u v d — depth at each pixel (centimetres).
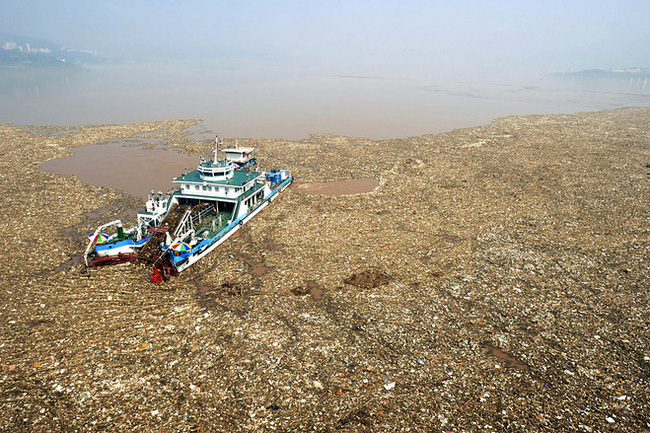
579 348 2312
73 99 13988
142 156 6762
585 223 4088
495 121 10519
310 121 10431
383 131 9175
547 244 3609
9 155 6362
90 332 2362
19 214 4141
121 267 3102
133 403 1864
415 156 6756
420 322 2520
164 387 1967
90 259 3272
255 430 1745
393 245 3591
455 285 2939
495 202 4669
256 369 2097
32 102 12962
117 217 4231
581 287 2931
